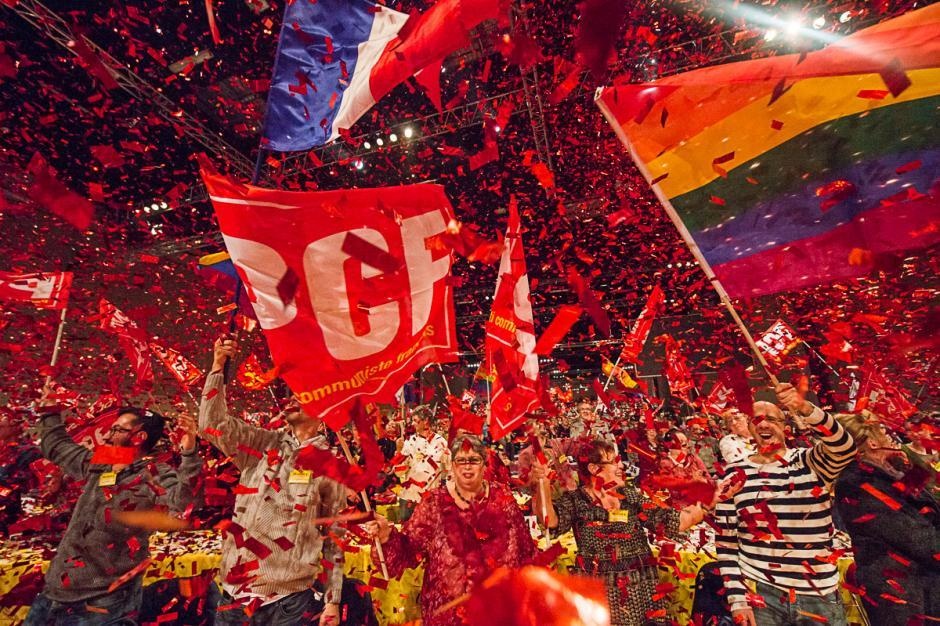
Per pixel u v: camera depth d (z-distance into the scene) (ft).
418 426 21.67
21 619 9.51
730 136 7.34
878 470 7.95
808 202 6.89
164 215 30.68
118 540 7.98
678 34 22.70
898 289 17.87
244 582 7.40
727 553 8.39
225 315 33.94
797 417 7.63
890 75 5.04
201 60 23.02
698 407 20.71
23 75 20.29
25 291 9.13
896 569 7.49
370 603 9.78
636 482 15.44
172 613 9.17
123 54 22.02
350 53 8.72
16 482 13.09
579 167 31.94
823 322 23.65
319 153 31.24
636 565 8.78
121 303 27.30
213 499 8.78
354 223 6.82
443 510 7.68
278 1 20.61
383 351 6.70
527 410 8.77
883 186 6.34
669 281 40.06
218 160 29.53
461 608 6.52
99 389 22.21
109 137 24.61
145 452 8.92
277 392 29.60
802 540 7.67
